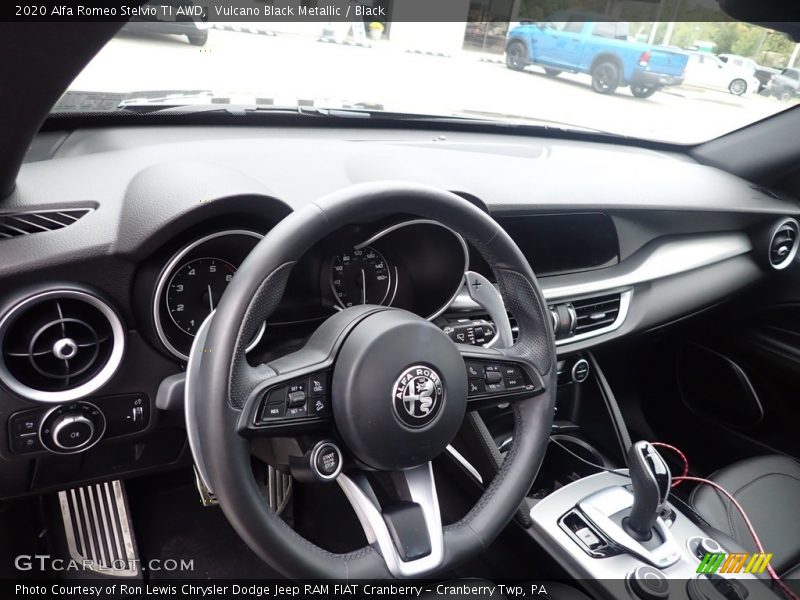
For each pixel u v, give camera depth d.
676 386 2.33
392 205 0.94
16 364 1.03
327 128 1.87
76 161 1.33
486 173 1.72
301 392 0.91
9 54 0.80
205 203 1.06
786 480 1.69
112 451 1.24
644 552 1.36
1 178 1.04
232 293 0.85
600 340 1.81
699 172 2.21
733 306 2.21
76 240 1.04
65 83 0.89
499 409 1.73
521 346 1.13
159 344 1.11
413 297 1.34
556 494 1.53
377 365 0.90
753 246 2.10
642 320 1.88
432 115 2.00
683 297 1.95
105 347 1.10
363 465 0.96
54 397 1.05
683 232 1.95
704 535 1.44
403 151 1.77
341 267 1.22
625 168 2.05
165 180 1.16
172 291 1.11
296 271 1.21
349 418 0.91
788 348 2.05
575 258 1.77
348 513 1.79
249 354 1.21
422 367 0.92
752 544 1.51
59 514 1.59
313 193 1.34
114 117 1.58
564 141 2.28
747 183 2.27
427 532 0.98
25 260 1.00
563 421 1.93
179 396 1.09
